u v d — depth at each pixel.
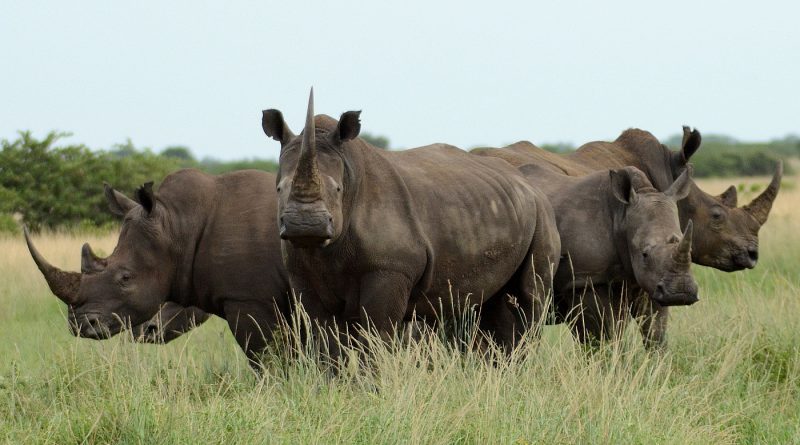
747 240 37.34
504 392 25.06
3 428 23.27
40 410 25.27
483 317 33.84
